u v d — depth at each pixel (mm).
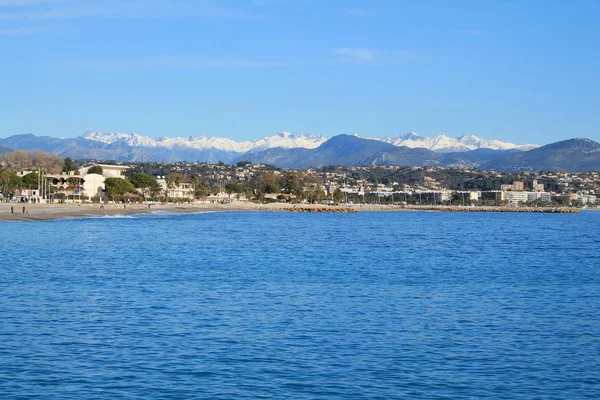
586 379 28594
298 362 30344
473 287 54688
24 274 58406
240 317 39906
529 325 38969
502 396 26266
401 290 52125
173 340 33875
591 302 47469
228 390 26359
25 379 27375
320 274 61906
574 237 133125
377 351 32469
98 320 38375
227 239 108500
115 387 26531
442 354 32125
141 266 66188
